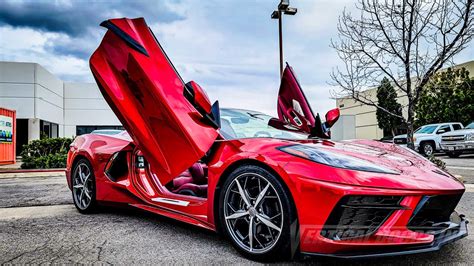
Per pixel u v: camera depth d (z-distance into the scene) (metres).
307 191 1.90
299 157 2.03
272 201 2.13
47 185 6.56
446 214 2.08
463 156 14.61
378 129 24.95
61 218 3.37
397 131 21.48
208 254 2.27
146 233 2.77
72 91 23.77
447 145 13.17
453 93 16.62
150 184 3.14
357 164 2.00
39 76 19.11
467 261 2.10
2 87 18.34
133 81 2.66
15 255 2.26
